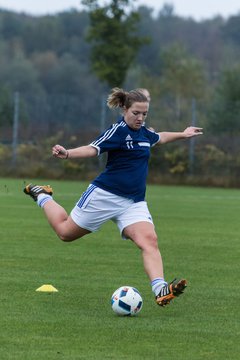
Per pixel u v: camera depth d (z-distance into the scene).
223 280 23.05
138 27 82.19
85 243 30.56
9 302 19.23
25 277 22.78
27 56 178.50
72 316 17.81
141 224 18.36
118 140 18.33
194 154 68.88
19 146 71.62
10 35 191.12
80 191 56.44
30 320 17.33
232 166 68.38
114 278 22.95
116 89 18.58
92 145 18.27
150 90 117.56
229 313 18.50
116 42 79.81
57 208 19.16
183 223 38.41
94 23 80.81
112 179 18.44
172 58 130.62
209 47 196.00
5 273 23.44
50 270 24.14
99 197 18.45
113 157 18.50
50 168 71.00
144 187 18.70
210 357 14.65
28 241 30.75
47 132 71.62
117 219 18.66
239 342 15.79
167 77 124.94
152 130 19.25
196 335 16.30
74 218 18.75
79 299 19.77
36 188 19.47
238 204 50.38
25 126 71.94
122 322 17.31
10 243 30.03
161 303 17.75
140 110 18.33
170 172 69.06
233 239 32.62
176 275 23.84
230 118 68.50
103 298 19.94
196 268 25.20
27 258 26.45
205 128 68.81
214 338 16.06
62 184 64.50
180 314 18.33
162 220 39.59
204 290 21.41
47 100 71.69
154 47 183.00
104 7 80.31
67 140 71.38
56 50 188.38
